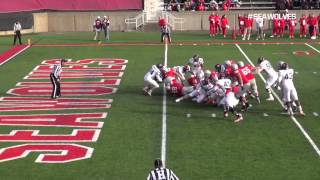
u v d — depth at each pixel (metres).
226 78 31.41
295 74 40.97
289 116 29.34
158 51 52.25
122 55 50.09
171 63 45.66
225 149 24.08
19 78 40.31
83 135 26.34
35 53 52.03
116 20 73.19
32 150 24.25
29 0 71.44
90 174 21.33
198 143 24.94
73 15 73.19
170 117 29.39
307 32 67.06
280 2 72.38
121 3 74.06
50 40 61.78
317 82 38.06
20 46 56.94
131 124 28.12
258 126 27.53
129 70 43.00
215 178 20.77
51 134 26.58
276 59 47.56
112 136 26.12
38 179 20.89
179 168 21.83
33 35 67.88
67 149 24.33
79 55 50.50
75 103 32.81
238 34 65.75
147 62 46.31
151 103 32.53
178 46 55.62
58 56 50.06
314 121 28.34
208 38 62.56
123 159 22.95
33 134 26.62
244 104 30.23
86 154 23.66
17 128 27.66
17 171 21.75
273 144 24.70
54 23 73.25
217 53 50.75
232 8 75.38
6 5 68.94
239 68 31.28
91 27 73.50
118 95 34.75
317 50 52.62
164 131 26.83
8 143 25.28
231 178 20.77
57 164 22.50
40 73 42.12
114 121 28.73
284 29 66.69
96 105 32.22
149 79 34.19
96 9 73.75
